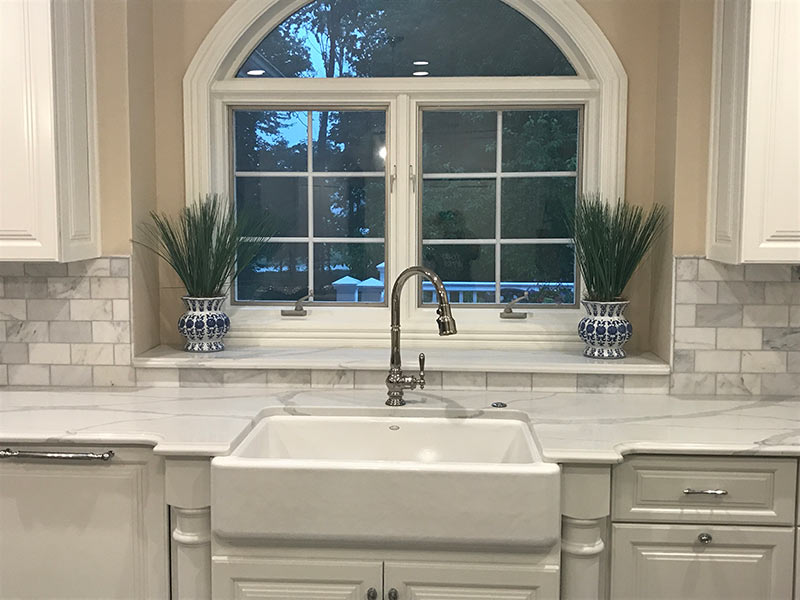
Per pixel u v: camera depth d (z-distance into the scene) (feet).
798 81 7.50
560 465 6.64
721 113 8.21
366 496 6.47
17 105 7.82
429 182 9.74
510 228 9.72
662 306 8.89
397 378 8.10
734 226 7.77
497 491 6.40
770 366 8.54
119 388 8.84
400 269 9.67
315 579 6.62
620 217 8.99
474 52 9.57
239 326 9.73
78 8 8.36
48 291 8.85
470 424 7.86
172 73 9.46
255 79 9.56
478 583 6.57
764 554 6.89
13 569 7.30
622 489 6.89
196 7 9.41
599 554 6.81
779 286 8.48
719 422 7.48
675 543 6.89
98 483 7.18
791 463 6.82
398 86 9.46
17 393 8.62
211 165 9.55
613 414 7.76
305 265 9.82
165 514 7.11
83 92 8.46
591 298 9.02
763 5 7.45
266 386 8.90
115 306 8.82
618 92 9.18
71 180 8.18
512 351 9.53
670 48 8.71
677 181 8.46
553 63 9.55
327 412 8.00
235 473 6.50
